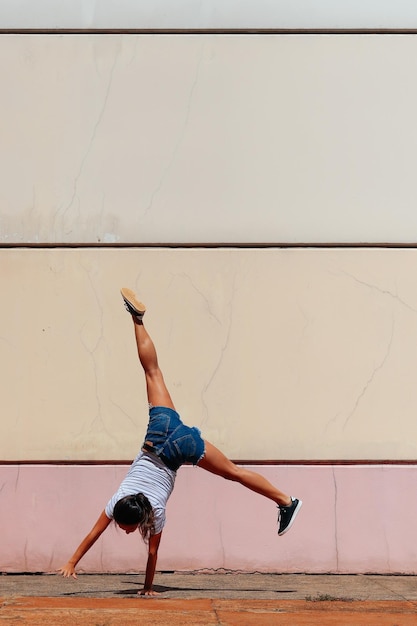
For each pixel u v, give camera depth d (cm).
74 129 729
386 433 715
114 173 727
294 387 717
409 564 705
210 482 711
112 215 726
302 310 722
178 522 708
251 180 728
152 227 725
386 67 733
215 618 511
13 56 730
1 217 725
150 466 600
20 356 718
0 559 702
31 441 711
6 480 709
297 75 732
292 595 609
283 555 706
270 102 730
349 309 723
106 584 654
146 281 722
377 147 731
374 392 717
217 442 711
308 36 730
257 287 723
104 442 712
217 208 727
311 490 710
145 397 716
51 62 729
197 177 727
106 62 729
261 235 725
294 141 729
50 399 715
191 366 716
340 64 732
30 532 704
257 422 714
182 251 724
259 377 717
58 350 718
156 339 717
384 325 722
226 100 729
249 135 729
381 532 708
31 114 728
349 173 729
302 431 714
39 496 707
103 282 723
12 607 539
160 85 729
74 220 725
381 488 711
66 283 723
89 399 715
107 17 730
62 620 499
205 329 720
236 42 731
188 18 730
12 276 723
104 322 720
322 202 727
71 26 730
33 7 731
